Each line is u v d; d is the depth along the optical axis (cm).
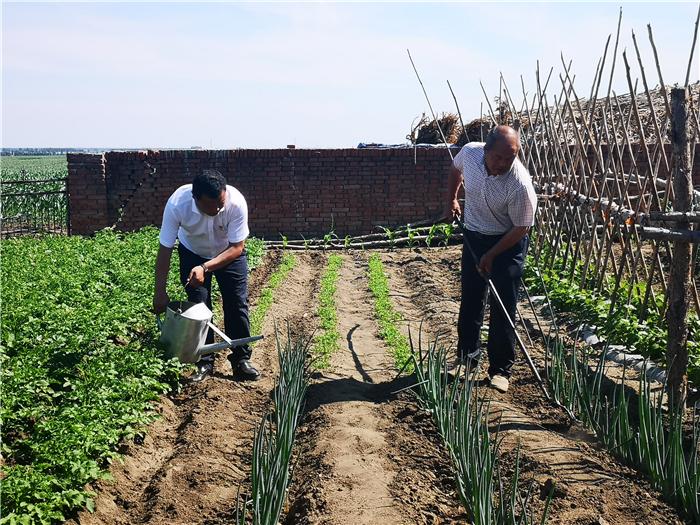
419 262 920
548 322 601
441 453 361
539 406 422
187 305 448
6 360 414
